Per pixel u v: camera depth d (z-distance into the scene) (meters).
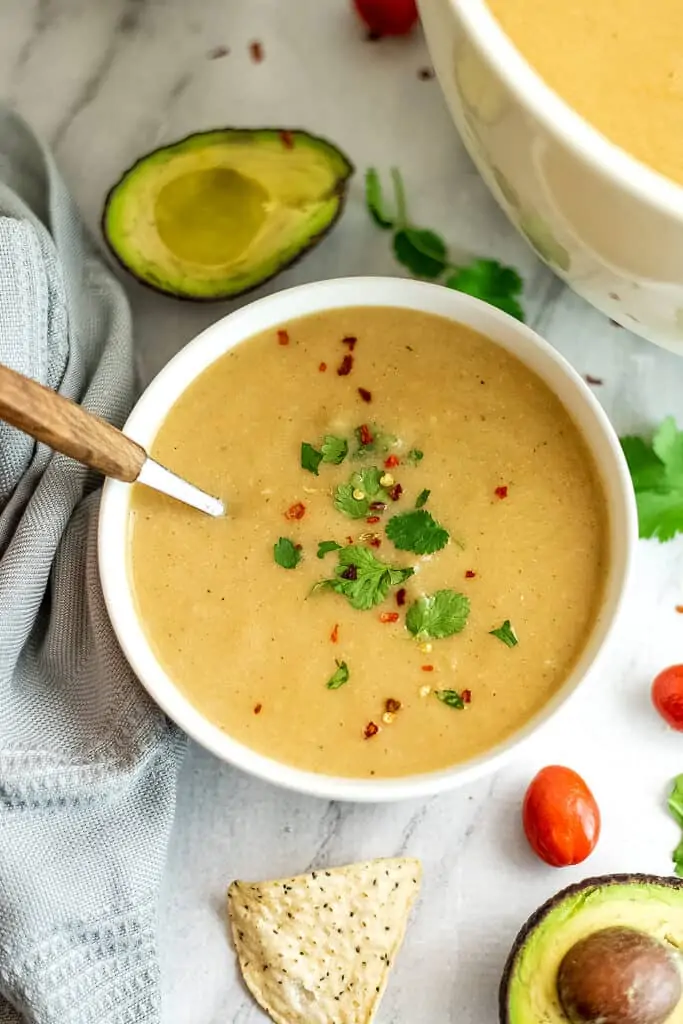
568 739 0.68
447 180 0.72
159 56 0.73
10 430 0.66
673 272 0.58
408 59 0.73
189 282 0.69
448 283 0.71
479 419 0.66
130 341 0.69
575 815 0.66
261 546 0.65
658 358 0.71
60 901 0.64
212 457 0.66
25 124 0.70
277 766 0.64
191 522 0.65
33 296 0.66
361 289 0.66
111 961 0.65
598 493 0.65
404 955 0.67
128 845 0.65
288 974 0.65
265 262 0.69
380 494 0.65
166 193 0.69
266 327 0.67
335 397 0.66
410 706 0.64
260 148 0.69
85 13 0.73
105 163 0.73
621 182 0.55
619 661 0.69
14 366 0.66
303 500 0.66
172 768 0.66
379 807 0.68
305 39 0.73
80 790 0.65
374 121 0.73
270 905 0.66
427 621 0.64
